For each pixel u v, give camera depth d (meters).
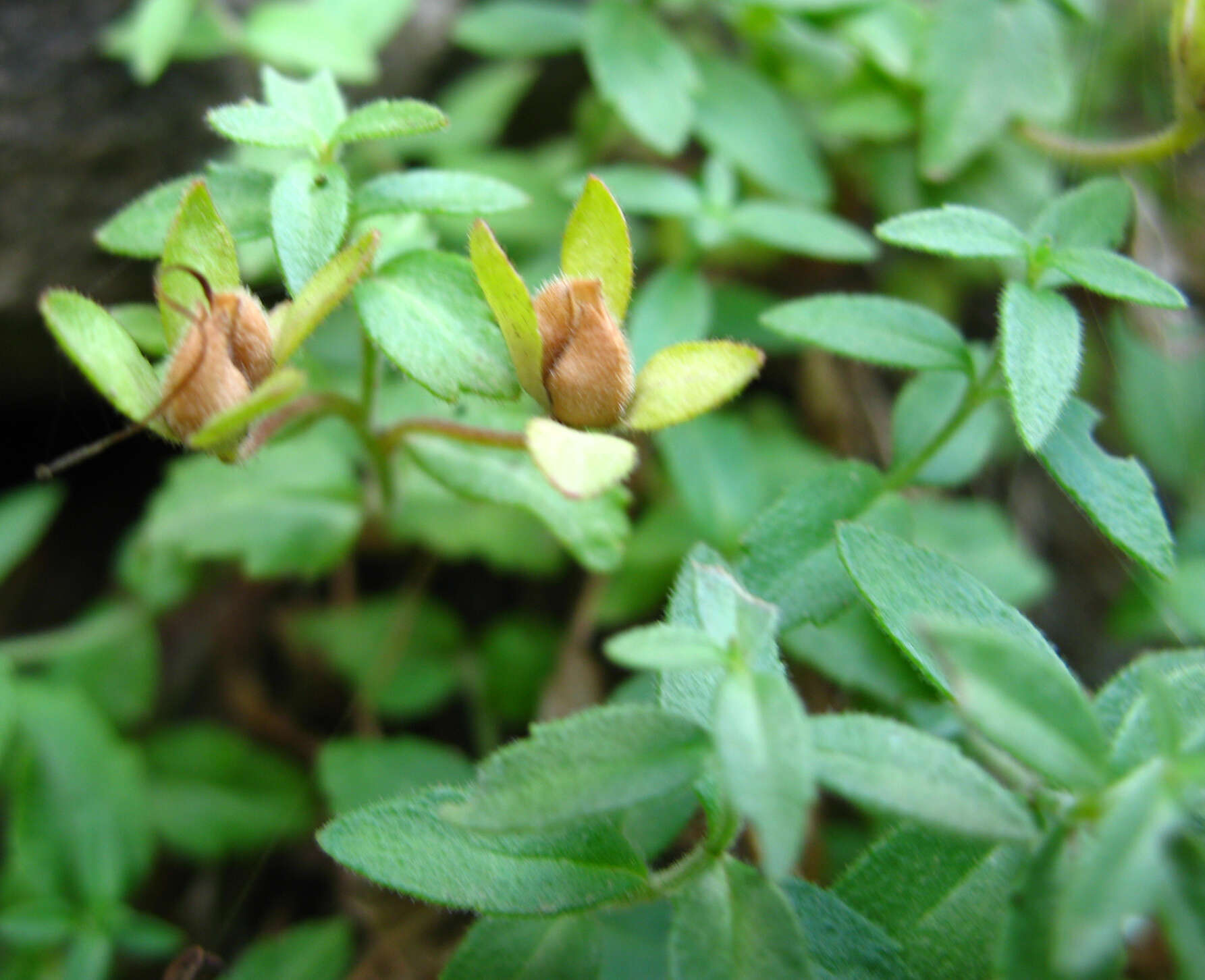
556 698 0.13
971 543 0.12
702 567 0.07
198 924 0.13
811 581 0.09
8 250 0.13
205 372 0.08
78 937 0.11
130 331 0.10
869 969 0.08
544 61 0.17
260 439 0.09
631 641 0.07
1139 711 0.07
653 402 0.08
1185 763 0.06
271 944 0.11
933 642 0.07
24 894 0.11
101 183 0.14
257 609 0.14
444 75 0.17
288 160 0.12
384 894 0.12
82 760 0.11
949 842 0.08
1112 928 0.06
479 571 0.14
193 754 0.13
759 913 0.07
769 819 0.06
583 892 0.08
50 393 0.14
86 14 0.13
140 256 0.09
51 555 0.15
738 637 0.07
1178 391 0.13
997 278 0.15
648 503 0.14
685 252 0.14
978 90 0.13
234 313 0.08
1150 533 0.09
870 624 0.10
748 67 0.15
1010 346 0.09
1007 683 0.07
